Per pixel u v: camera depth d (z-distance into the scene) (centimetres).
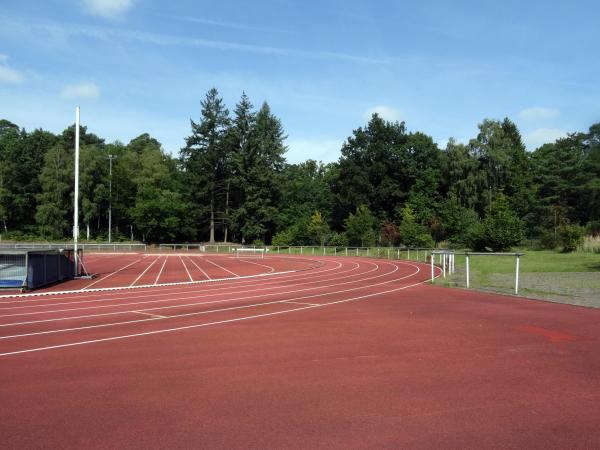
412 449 491
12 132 9300
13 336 1105
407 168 7825
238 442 511
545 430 538
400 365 818
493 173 6962
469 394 662
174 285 2328
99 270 3381
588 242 4328
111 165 8075
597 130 7312
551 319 1280
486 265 3400
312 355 894
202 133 8225
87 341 1043
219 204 8506
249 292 2025
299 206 8638
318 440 514
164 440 517
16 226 8256
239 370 794
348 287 2212
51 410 613
